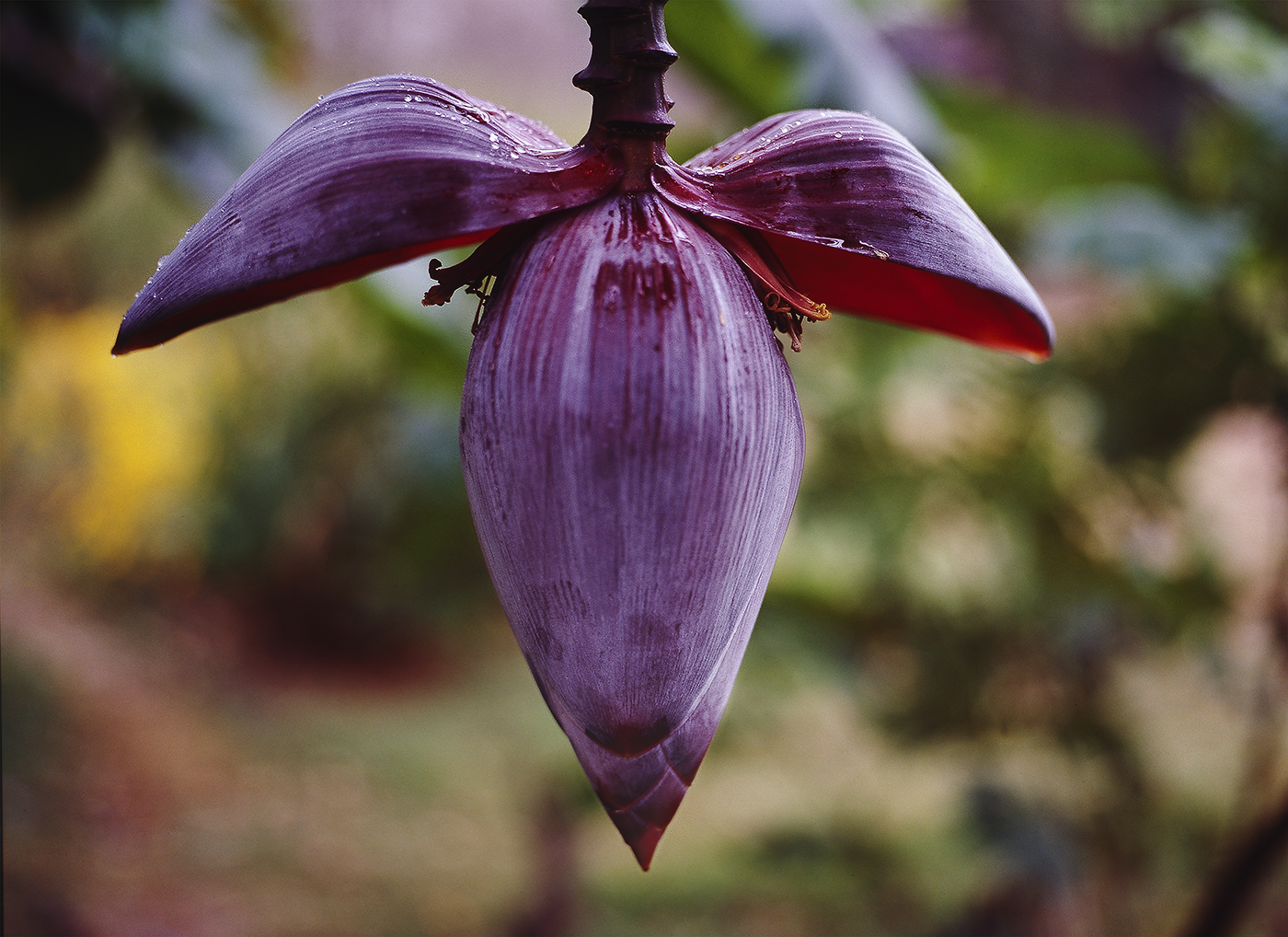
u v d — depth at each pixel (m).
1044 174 4.27
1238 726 6.36
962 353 4.32
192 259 1.09
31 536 12.23
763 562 1.10
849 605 4.68
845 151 1.12
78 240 11.05
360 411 11.33
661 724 1.08
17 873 7.05
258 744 9.82
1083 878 4.71
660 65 1.11
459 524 6.21
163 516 12.16
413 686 11.54
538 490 1.07
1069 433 4.35
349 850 8.20
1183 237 3.40
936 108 4.07
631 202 1.10
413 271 3.63
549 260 1.09
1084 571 4.46
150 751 9.30
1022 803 4.77
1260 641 5.16
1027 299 1.12
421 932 7.29
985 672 4.61
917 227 1.11
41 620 10.84
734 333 1.08
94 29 3.14
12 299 11.55
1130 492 4.30
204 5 3.83
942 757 7.45
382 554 9.22
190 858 7.82
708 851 7.61
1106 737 4.68
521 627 1.09
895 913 6.45
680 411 1.07
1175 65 5.43
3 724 8.48
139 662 10.95
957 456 4.43
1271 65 3.57
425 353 3.81
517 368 1.08
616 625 1.08
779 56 3.11
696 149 3.91
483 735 10.41
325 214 1.08
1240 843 3.77
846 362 4.50
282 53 4.78
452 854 8.35
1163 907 5.02
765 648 5.24
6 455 12.05
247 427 12.32
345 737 10.17
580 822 7.10
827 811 6.84
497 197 1.09
